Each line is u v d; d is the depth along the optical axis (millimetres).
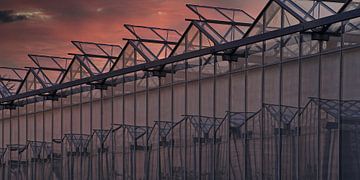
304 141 33531
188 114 40688
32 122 55688
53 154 53156
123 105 46281
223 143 38156
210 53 38875
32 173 55594
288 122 34406
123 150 46094
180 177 41094
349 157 31406
